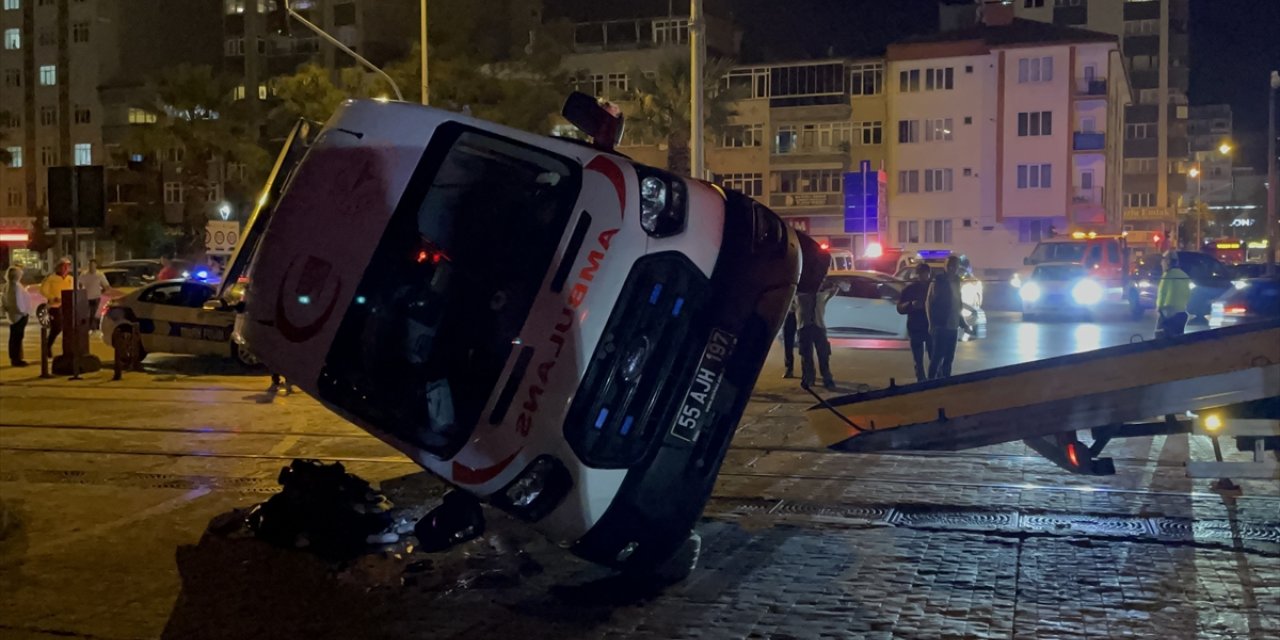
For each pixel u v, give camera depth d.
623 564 6.30
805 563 7.12
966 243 63.84
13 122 77.88
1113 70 65.00
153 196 65.44
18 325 20.06
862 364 19.20
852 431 8.01
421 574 6.98
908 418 7.87
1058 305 31.39
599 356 6.12
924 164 64.38
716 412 6.39
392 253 6.23
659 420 6.22
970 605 6.25
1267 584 6.56
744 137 67.62
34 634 5.93
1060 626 5.89
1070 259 33.81
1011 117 62.56
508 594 6.59
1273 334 7.28
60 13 76.00
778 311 6.70
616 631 5.93
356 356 6.21
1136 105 85.94
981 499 8.77
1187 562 7.02
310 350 6.20
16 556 7.45
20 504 8.96
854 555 7.28
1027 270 34.06
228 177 67.12
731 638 5.79
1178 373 7.25
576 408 6.06
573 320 6.12
